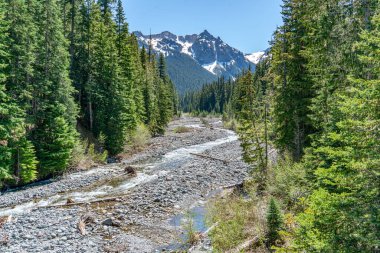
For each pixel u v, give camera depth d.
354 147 5.86
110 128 34.66
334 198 5.81
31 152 22.92
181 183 22.09
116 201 18.66
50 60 26.11
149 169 28.25
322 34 14.67
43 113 24.94
